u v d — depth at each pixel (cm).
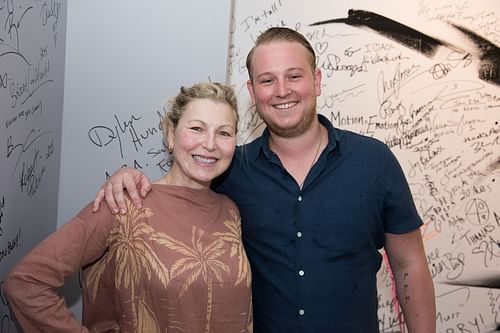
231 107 108
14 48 107
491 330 163
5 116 105
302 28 159
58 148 147
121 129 149
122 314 102
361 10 158
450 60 158
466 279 162
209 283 101
